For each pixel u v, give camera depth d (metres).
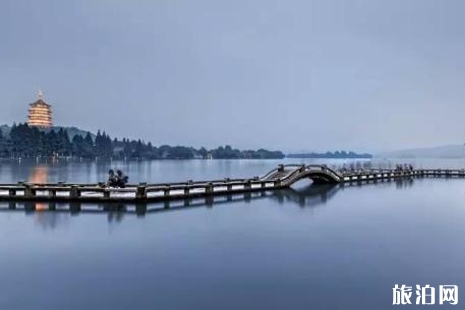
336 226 24.81
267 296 13.51
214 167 146.50
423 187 52.31
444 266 16.69
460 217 28.41
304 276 15.43
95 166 137.62
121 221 25.34
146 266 16.55
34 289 14.05
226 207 31.84
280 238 21.47
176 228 23.67
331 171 56.97
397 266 16.69
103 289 14.04
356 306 12.73
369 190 47.78
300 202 35.72
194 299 13.22
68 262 17.02
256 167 148.25
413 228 24.34
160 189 33.72
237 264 16.86
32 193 32.38
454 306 12.72
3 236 21.31
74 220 25.47
